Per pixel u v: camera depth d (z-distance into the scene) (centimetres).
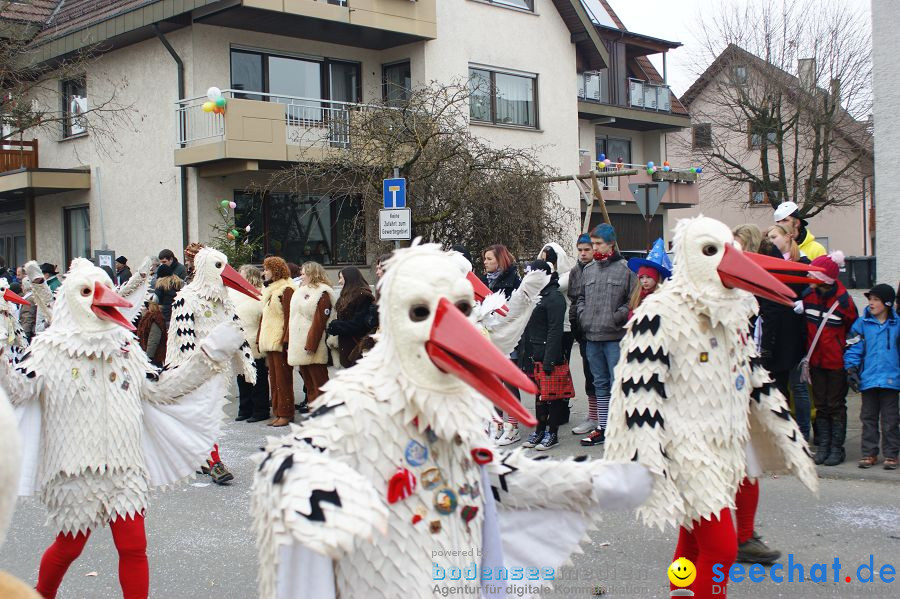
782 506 646
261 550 239
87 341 436
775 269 431
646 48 2995
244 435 990
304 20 1764
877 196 970
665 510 383
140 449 450
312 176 1644
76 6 2091
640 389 394
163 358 1151
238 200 1822
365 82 2038
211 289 847
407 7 1906
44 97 2111
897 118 948
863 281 1323
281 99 1898
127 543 436
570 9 2295
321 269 1011
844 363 740
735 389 408
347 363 967
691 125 3062
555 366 849
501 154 1675
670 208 3020
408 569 247
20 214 2386
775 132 2917
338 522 203
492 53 2148
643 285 706
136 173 1916
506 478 284
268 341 1012
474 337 236
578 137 2495
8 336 876
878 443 734
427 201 1630
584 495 285
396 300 251
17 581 154
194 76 1767
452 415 250
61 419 432
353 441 247
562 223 2144
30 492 433
